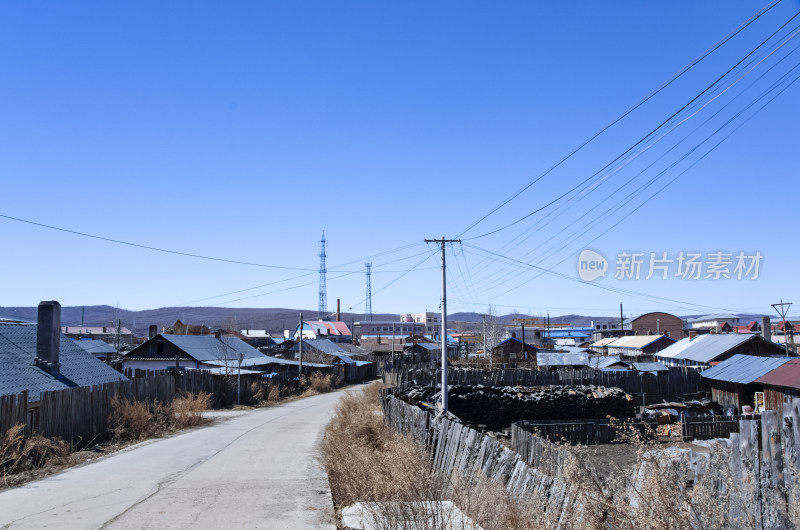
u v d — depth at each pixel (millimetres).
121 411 18797
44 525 8180
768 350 45031
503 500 6992
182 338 48625
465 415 28375
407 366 57219
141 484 10945
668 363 58906
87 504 9391
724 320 119938
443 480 9555
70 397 16297
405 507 7230
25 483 11250
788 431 5402
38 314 20234
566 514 5914
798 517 5008
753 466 5383
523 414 28672
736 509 5195
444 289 26547
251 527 8070
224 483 11023
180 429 21297
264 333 125062
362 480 9703
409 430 16406
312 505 9320
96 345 59062
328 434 17641
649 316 119250
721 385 34312
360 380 73125
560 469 7547
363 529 7793
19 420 13727
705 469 5398
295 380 48219
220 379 34812
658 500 5000
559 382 40062
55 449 14102
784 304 54906
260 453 14898
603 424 21484
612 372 43125
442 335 26250
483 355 87312
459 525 7133
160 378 24062
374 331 162500
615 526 5137
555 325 134750
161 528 8008
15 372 18094
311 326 124250
